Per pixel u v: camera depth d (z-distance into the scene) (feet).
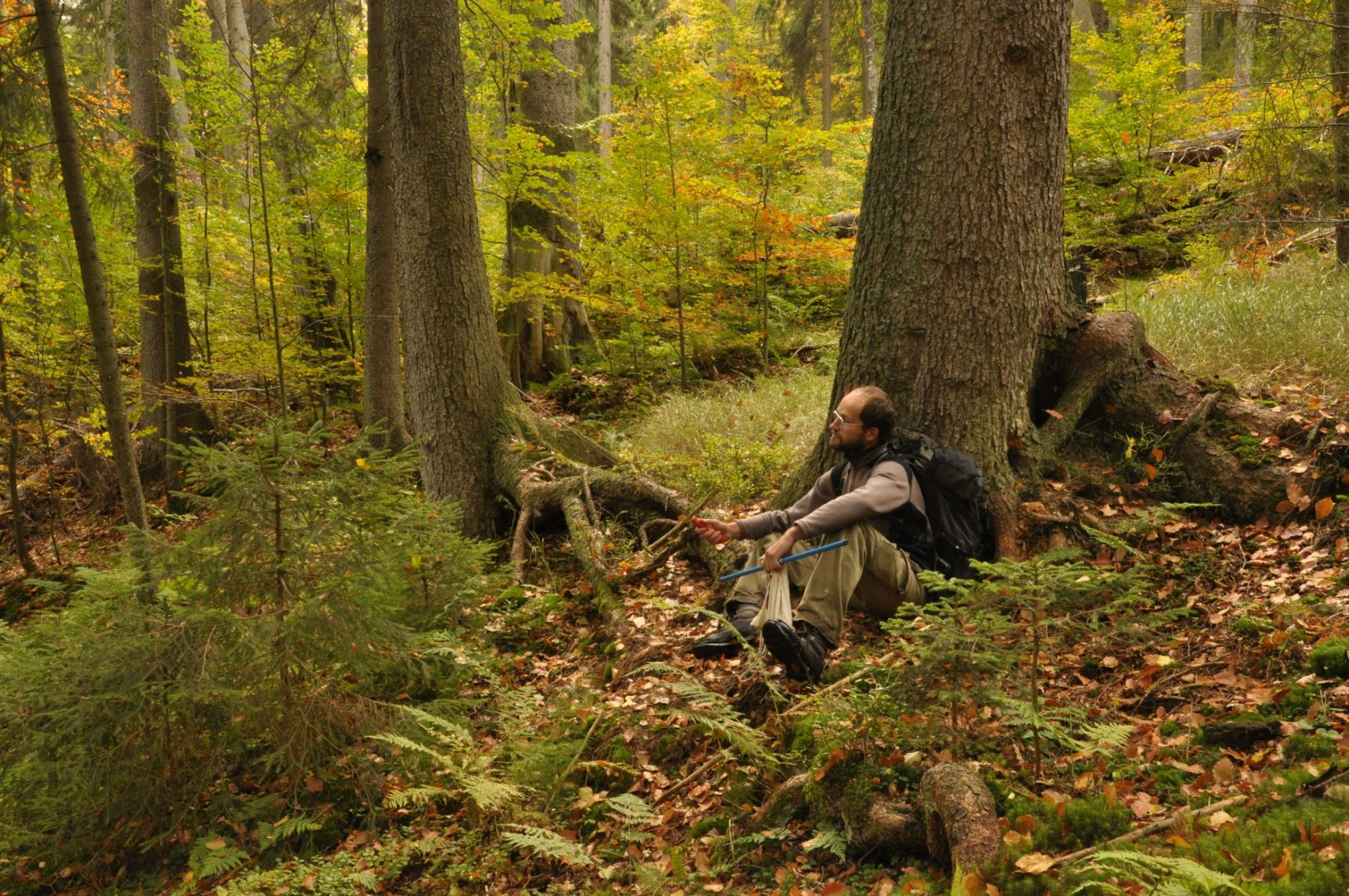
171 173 33.73
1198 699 9.76
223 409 38.81
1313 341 17.58
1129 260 30.30
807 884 8.24
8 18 17.12
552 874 9.89
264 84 30.04
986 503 14.23
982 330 14.44
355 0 31.99
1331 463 13.60
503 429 22.43
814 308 35.04
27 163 20.24
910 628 9.25
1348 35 22.71
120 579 13.38
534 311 33.32
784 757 10.18
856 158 45.16
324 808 11.80
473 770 11.40
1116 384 15.65
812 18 68.69
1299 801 7.22
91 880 11.66
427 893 10.11
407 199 22.20
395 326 27.32
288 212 33.60
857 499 11.34
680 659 13.58
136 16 33.37
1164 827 7.22
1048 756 9.12
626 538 18.90
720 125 28.40
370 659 12.44
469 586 15.90
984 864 7.09
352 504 12.46
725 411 25.08
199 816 11.89
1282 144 23.17
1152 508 14.26
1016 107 14.30
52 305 32.89
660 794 10.75
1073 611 11.53
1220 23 51.44
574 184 34.35
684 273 29.63
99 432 33.76
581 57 63.98
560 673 15.07
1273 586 11.88
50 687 11.42
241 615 11.94
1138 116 30.58
